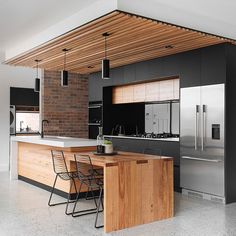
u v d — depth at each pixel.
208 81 5.33
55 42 5.21
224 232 3.71
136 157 4.23
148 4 3.99
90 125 8.87
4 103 8.62
